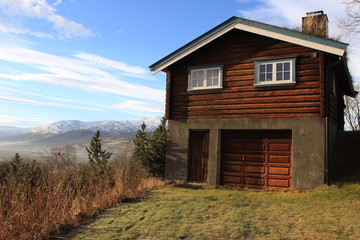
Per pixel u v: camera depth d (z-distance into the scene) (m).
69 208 7.15
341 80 14.05
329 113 10.37
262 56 10.91
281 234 5.34
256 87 10.85
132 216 6.99
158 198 8.98
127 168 11.83
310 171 9.59
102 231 5.94
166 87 12.66
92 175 11.08
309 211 6.83
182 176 11.91
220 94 11.53
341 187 9.04
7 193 6.64
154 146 15.11
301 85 10.10
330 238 5.03
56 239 5.55
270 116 10.48
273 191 10.05
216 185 11.27
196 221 6.38
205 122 11.70
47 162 10.07
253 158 11.02
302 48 10.25
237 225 5.96
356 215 6.36
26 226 5.75
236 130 11.45
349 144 12.05
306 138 9.79
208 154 11.84
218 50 11.80
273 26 10.22
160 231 5.80
